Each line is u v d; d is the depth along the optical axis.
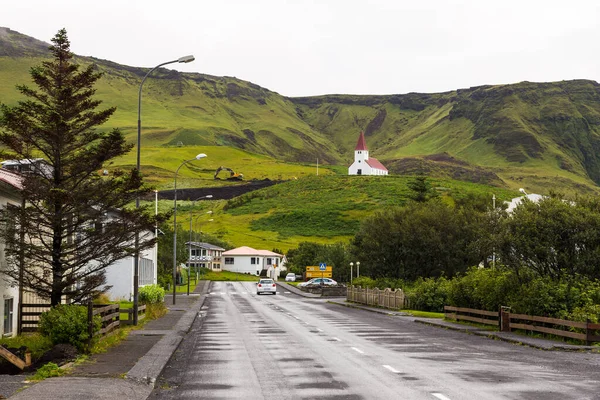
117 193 23.66
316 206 160.38
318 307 49.84
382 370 15.85
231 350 20.55
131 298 49.44
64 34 22.92
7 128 21.91
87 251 23.92
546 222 28.33
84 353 18.23
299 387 13.33
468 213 57.91
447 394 12.33
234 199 178.38
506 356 18.86
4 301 22.73
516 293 27.34
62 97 22.47
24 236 23.23
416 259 57.16
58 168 23.00
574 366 16.55
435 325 31.05
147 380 13.73
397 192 161.25
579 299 25.25
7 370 15.16
